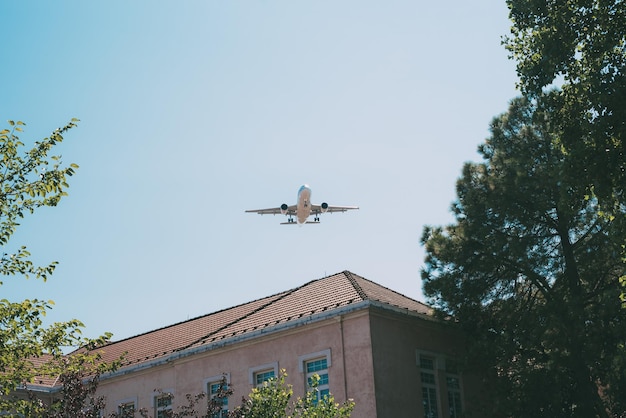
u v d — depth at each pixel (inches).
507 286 1055.6
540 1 768.9
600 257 975.6
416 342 1048.2
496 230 1032.8
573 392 959.6
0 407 582.9
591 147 717.9
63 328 601.0
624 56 730.2
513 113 1073.5
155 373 1219.2
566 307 935.7
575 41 753.6
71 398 597.3
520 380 975.0
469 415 1040.8
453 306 1039.6
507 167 1022.4
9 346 576.1
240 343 1096.2
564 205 765.3
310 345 1019.9
